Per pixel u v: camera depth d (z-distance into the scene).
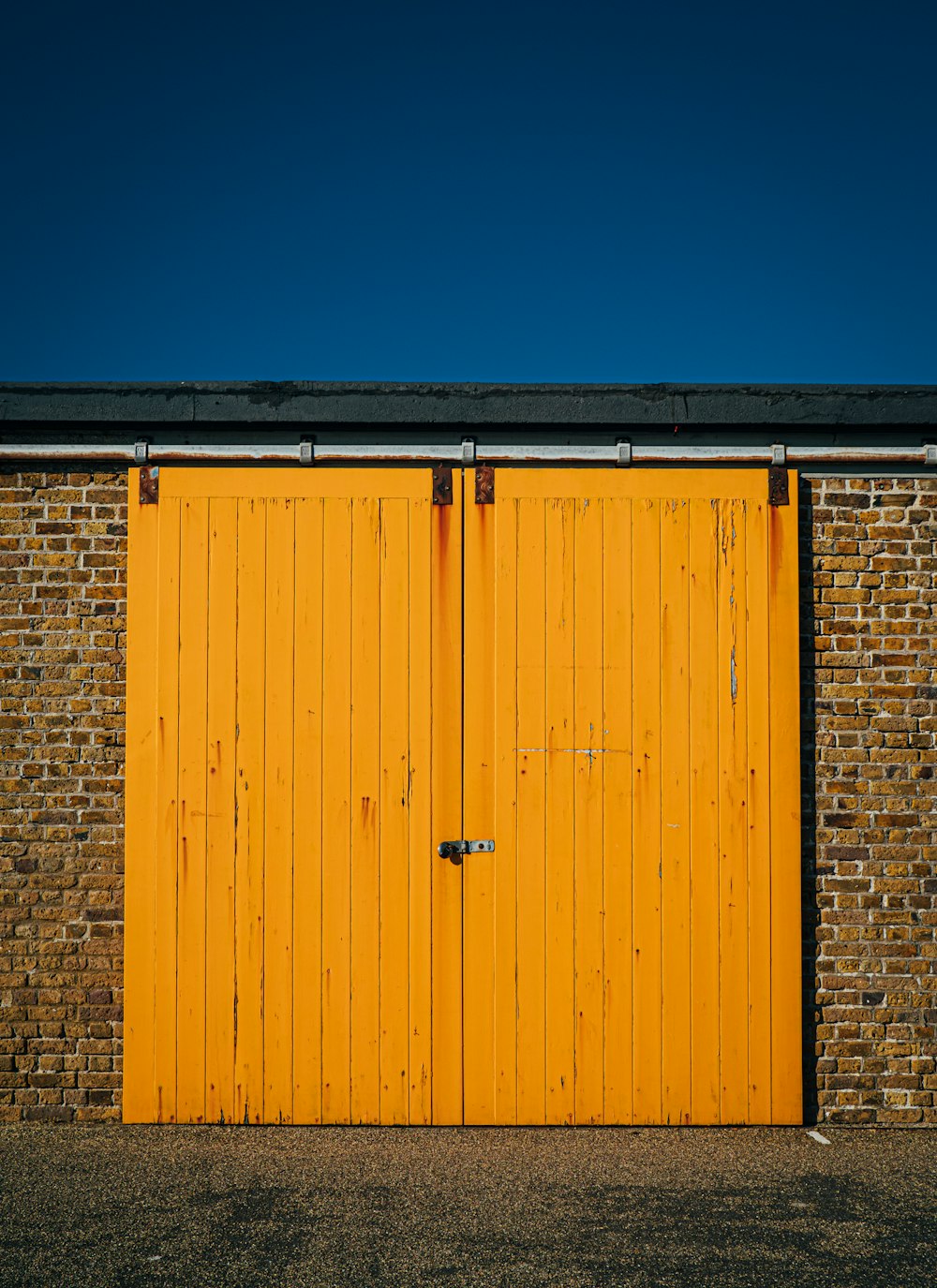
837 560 4.98
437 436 4.93
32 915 4.83
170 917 4.78
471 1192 4.02
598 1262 3.51
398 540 4.90
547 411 4.85
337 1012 4.76
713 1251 3.58
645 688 4.87
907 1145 4.57
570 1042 4.76
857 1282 3.40
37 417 4.82
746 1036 4.78
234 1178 4.14
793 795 4.85
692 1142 4.57
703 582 4.90
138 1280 3.39
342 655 4.86
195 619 4.86
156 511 4.89
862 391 4.88
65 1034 4.80
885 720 4.93
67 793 4.86
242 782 4.82
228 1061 4.74
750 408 4.86
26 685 4.88
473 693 4.86
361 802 4.82
